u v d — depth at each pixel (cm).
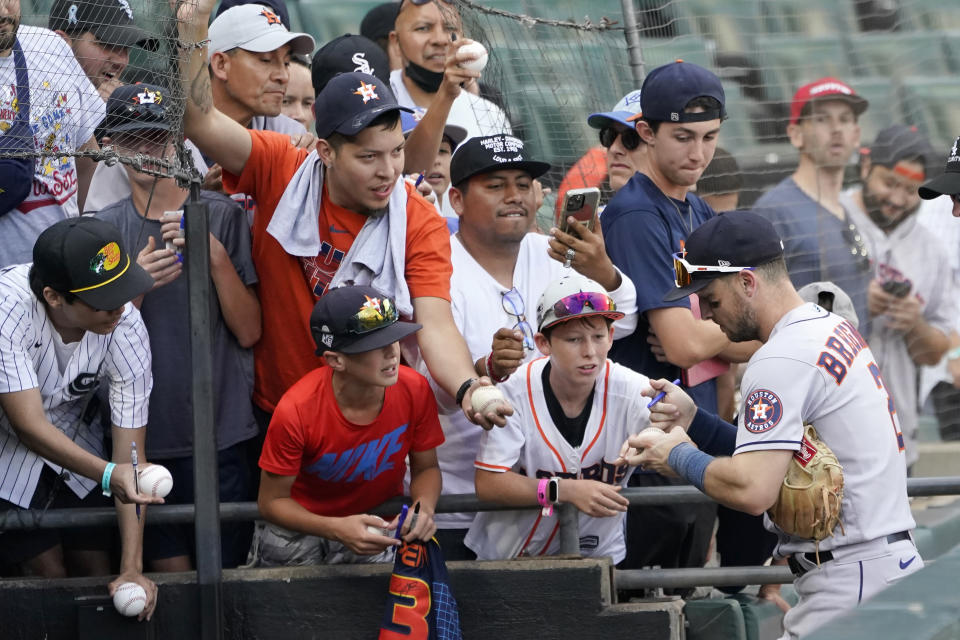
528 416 1412
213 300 1498
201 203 1395
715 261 1223
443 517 1533
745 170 2302
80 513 1437
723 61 2423
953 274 2350
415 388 1397
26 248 1552
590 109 2080
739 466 1175
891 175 2288
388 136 1402
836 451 1197
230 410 1511
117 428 1427
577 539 1420
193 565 1565
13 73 1409
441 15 1967
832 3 2605
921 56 2692
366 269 1445
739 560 1711
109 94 1490
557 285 1347
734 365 1673
